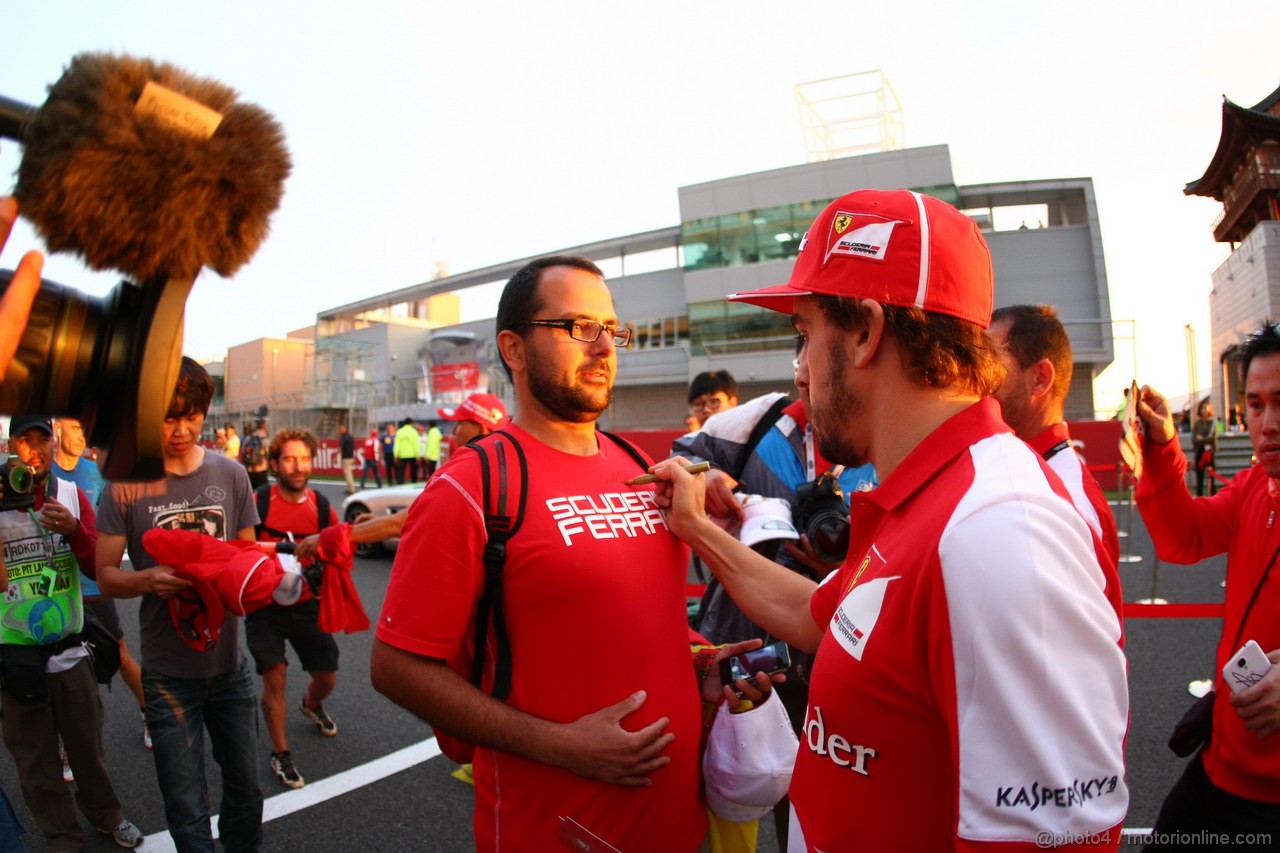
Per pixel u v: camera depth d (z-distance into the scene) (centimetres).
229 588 229
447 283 3994
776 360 2855
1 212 59
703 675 164
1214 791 176
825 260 104
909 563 86
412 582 130
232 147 62
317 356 3912
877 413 101
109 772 341
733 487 208
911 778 85
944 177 2834
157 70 62
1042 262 2795
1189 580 669
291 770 329
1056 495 84
